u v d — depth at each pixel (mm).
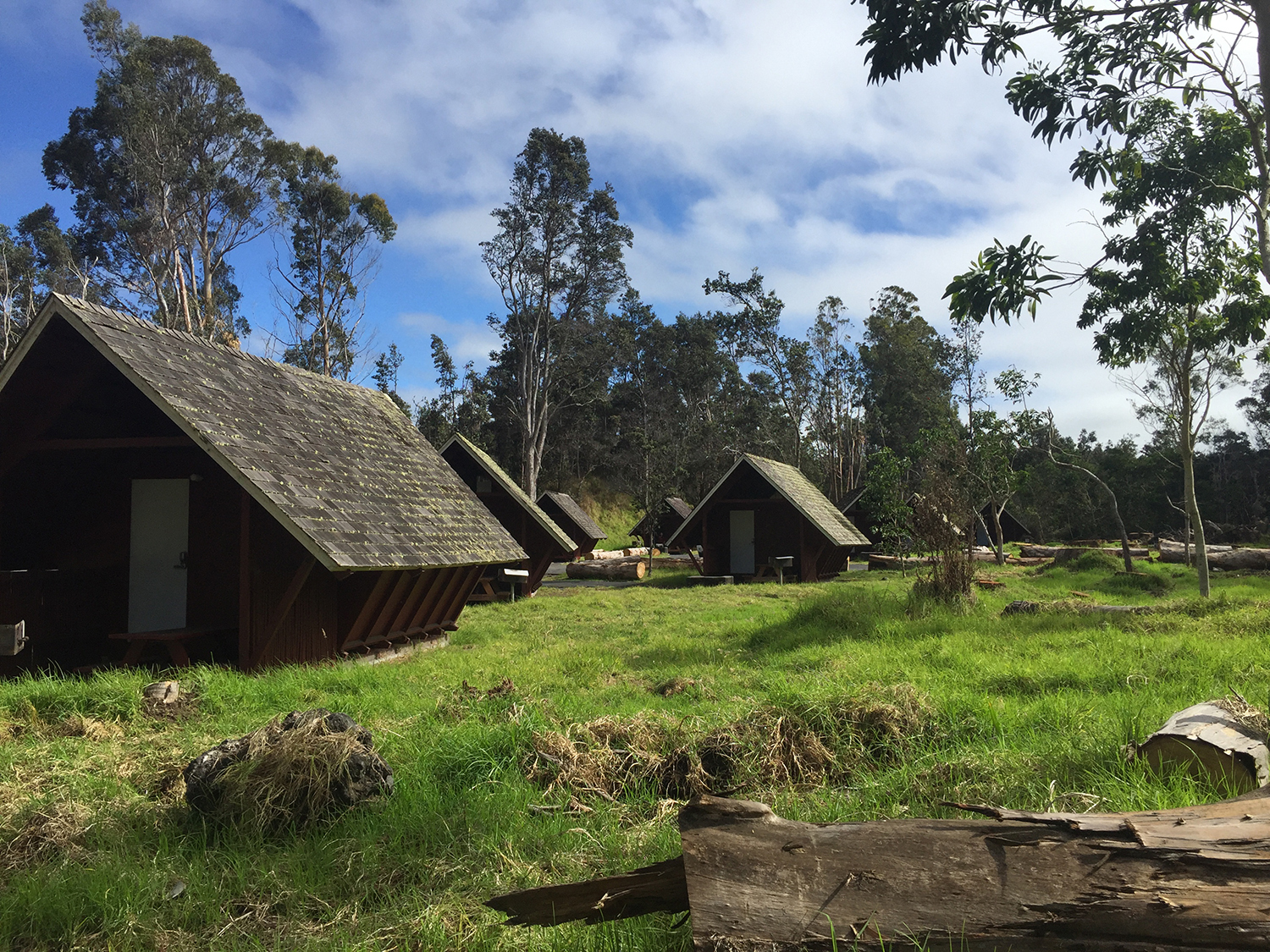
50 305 9594
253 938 3789
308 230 40719
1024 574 26016
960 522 15266
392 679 9555
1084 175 8781
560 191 44875
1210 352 15273
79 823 4965
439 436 55594
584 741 5992
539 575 23297
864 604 14312
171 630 10422
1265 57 5965
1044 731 6086
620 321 63562
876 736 6023
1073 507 48688
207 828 4918
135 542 11445
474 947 3549
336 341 42188
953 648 10266
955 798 4715
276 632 9914
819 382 62188
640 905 2990
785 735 5871
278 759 5059
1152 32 7812
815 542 27875
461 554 12578
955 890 2652
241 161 37438
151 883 4234
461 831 4719
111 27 35031
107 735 6973
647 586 27609
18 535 10773
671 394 64250
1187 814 2896
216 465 11414
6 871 4500
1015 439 30531
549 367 47250
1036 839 2746
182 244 36844
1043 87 8094
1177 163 10062
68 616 10625
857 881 2725
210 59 36281
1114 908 2486
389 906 4027
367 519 11180
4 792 5406
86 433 11305
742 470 28547
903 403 60188
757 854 2832
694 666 10547
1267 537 38594
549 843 4570
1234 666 8227
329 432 12711
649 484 39656
